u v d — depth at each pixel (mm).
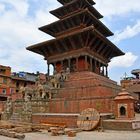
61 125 28109
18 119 35312
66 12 60312
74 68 51094
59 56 54281
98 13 61125
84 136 20078
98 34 48281
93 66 52281
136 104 45562
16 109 37156
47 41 53469
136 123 24500
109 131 23609
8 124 30078
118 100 26734
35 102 35094
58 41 52500
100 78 44094
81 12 51594
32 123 31891
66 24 56844
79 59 50750
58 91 39625
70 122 27438
